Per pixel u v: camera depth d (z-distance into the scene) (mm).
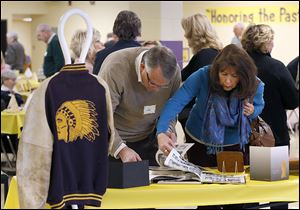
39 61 19078
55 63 7793
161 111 3424
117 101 3268
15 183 2883
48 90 2604
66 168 2617
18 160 2572
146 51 3086
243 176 3117
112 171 2861
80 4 17031
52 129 2590
